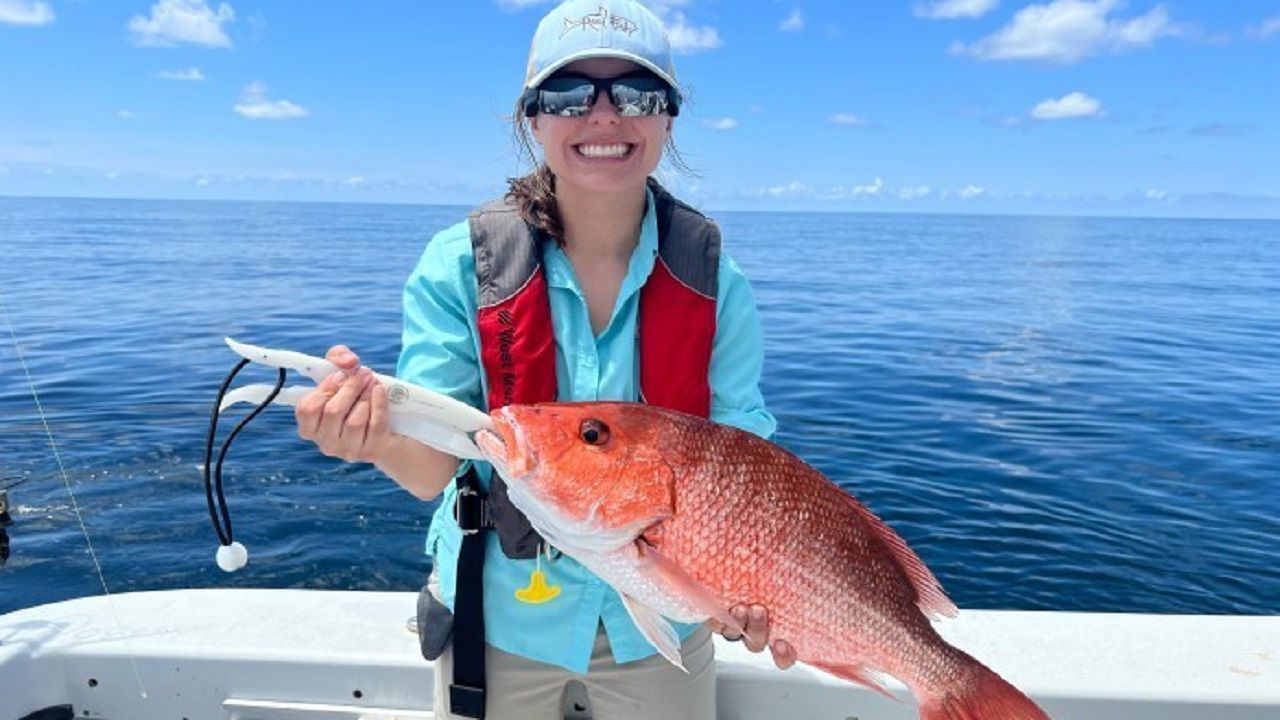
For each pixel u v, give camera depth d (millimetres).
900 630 1925
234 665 2805
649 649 2236
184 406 8906
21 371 10656
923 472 7332
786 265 35938
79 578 5234
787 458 1869
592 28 1986
